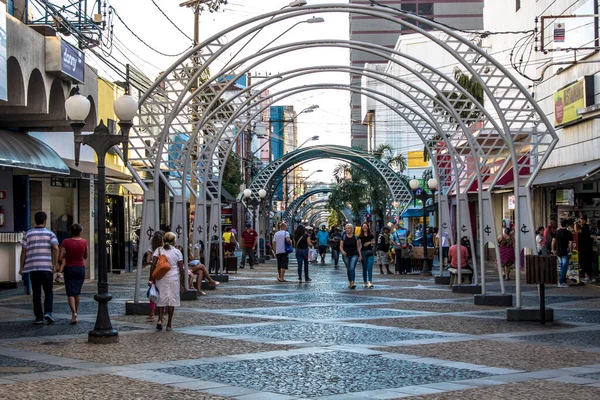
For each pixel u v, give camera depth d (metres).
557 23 29.05
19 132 22.08
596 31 26.55
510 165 34.75
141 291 23.83
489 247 43.31
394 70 71.06
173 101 20.56
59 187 28.00
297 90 26.44
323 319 16.20
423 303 19.75
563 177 26.80
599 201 27.77
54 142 26.03
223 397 8.49
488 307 18.67
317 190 82.56
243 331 14.30
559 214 30.84
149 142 39.00
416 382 9.34
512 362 10.74
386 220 53.88
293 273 34.38
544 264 14.99
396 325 15.12
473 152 20.30
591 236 27.64
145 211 18.11
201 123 21.44
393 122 71.75
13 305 19.27
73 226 15.62
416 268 33.34
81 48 24.73
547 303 19.27
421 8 130.62
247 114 28.70
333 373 9.96
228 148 28.28
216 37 17.83
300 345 12.44
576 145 28.66
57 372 10.00
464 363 10.67
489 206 19.92
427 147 27.02
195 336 13.62
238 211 68.25
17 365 10.56
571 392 8.66
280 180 56.81
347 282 28.11
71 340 13.09
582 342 12.69
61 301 20.52
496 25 40.19
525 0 34.84
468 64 17.28
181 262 14.65
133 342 12.85
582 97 27.02
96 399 8.35
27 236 15.44
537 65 33.22
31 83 19.38
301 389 8.93
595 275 26.83
